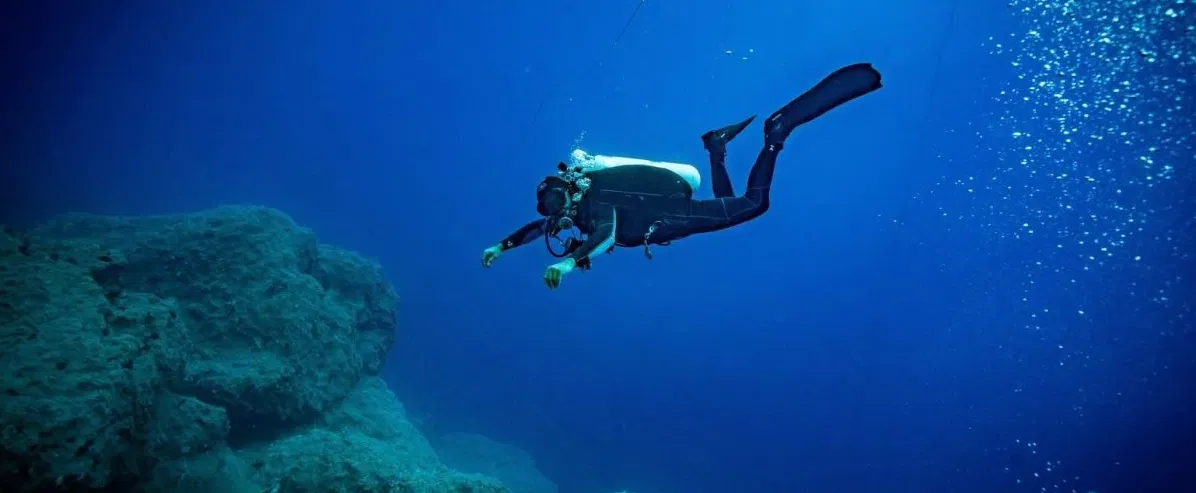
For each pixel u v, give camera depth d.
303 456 6.70
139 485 5.36
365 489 6.16
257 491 6.45
